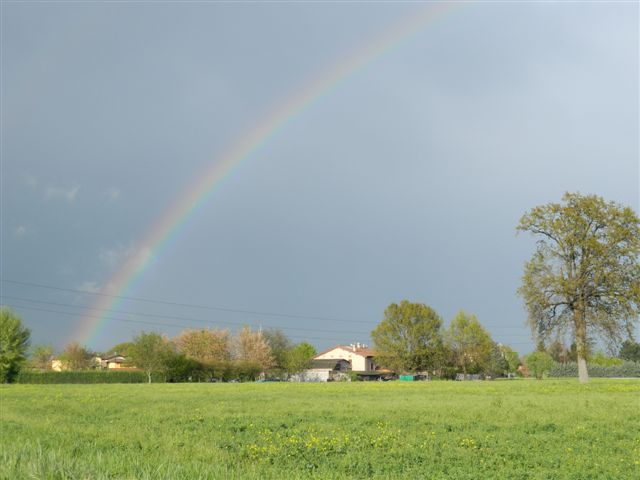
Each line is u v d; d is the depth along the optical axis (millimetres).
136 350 108125
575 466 14852
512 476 14133
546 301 68125
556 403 32031
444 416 25422
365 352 188875
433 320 131750
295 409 30250
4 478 10289
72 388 66250
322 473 14273
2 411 32219
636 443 17938
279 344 155375
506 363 157625
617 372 137375
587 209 67250
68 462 11516
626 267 66562
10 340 97000
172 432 21266
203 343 141625
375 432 20578
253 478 12477
